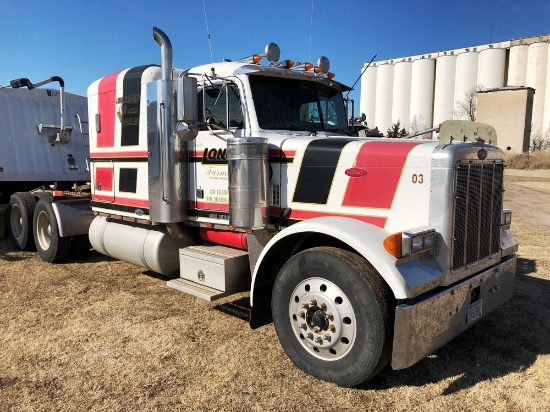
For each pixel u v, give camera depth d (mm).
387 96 62438
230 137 4395
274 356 3801
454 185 3230
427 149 3303
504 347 4039
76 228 6699
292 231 3549
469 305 3504
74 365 3641
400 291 2936
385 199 3438
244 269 4488
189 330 4324
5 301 5145
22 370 3566
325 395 3207
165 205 4742
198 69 4781
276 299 3625
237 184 3969
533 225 10664
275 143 4109
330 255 3240
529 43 53875
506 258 4133
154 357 3771
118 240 5684
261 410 3033
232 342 4066
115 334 4227
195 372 3529
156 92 4672
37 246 7160
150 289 5582
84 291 5500
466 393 3260
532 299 5289
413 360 3018
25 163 8023
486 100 44875
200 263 4559
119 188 5605
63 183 8547
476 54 56875
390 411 3029
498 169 3840
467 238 3447
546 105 52812
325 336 3289
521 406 3096
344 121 5328
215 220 4613
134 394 3219
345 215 3633
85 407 3064
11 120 7891
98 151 5949
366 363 3086
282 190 4055
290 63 4535
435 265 3236
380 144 3582
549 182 23312
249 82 4348
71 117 8578
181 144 4758
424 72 59406
